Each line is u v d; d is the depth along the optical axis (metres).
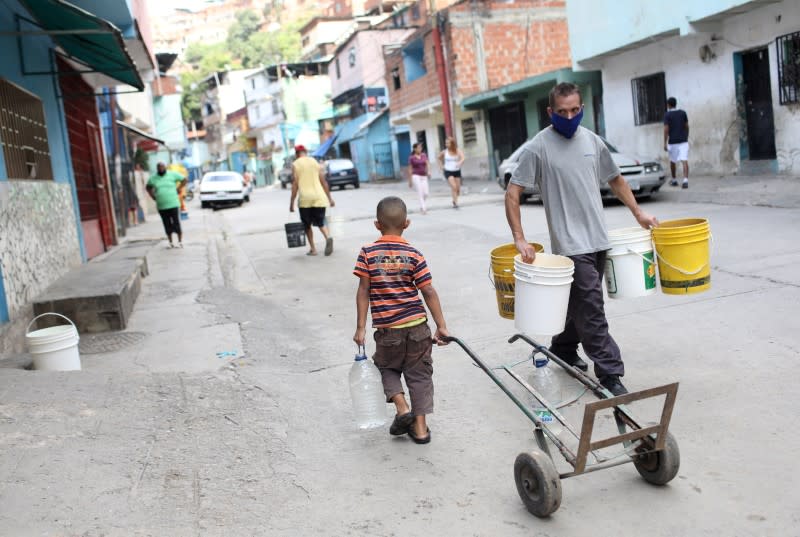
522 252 4.14
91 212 13.16
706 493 3.26
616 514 3.15
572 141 4.34
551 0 28.73
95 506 3.26
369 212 18.33
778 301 6.20
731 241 9.04
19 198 7.47
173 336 6.88
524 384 3.86
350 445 4.11
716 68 15.67
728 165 15.84
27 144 8.59
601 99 21.81
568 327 4.82
